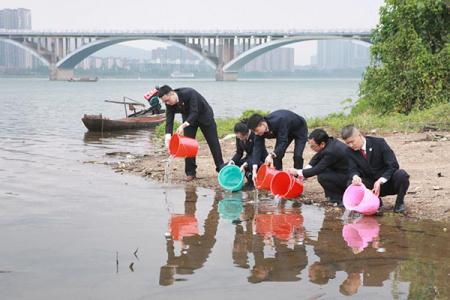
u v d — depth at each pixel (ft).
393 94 57.21
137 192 28.81
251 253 18.60
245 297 14.79
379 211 24.52
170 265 17.31
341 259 17.92
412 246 19.31
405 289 15.31
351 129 23.90
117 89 292.81
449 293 14.99
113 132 67.36
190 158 32.27
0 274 16.40
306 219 23.40
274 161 28.81
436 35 59.31
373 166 24.49
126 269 16.92
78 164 38.88
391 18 59.21
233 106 129.39
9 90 267.39
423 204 25.05
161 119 75.36
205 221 22.94
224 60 466.29
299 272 16.72
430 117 49.73
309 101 159.43
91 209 24.85
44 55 506.48
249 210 25.09
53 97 187.01
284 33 404.77
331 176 26.20
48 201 26.43
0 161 40.37
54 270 16.79
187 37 441.27
